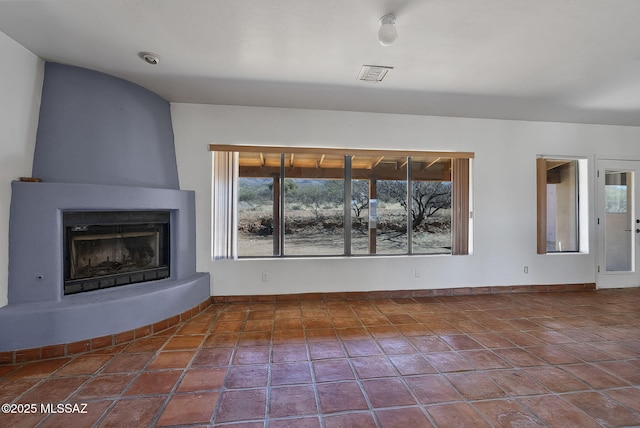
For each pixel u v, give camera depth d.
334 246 3.93
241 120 3.56
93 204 2.54
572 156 4.18
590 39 2.19
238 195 3.75
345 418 1.63
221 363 2.21
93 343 2.42
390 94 3.22
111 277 2.78
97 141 2.67
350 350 2.42
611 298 3.84
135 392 1.86
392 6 1.83
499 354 2.35
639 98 3.32
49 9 1.87
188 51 2.37
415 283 3.88
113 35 2.16
